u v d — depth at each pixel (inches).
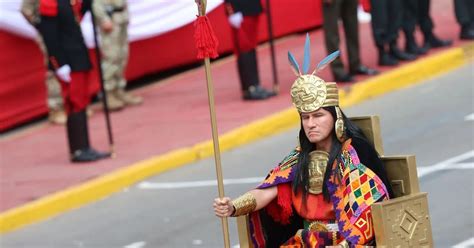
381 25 1186.6
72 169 953.5
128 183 917.8
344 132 414.0
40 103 1159.6
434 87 1129.4
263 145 992.9
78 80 953.5
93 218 833.5
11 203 868.0
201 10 414.3
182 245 713.6
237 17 1107.9
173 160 955.3
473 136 895.7
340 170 411.8
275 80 1141.1
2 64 1117.1
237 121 1045.8
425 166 822.5
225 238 418.3
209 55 414.3
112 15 1144.2
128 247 733.3
